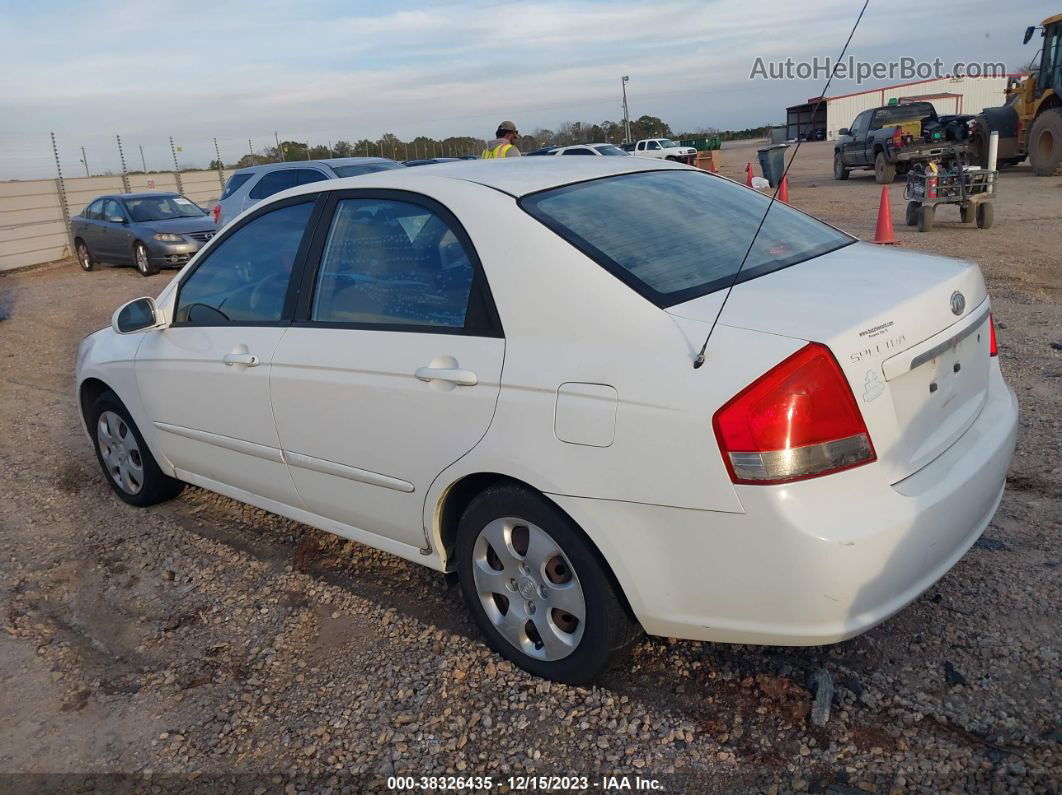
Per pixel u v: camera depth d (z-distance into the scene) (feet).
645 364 7.79
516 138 30.73
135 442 14.88
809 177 86.63
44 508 15.93
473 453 8.98
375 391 9.89
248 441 12.05
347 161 41.70
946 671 8.95
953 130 62.64
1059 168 59.11
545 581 8.98
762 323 7.62
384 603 11.56
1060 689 8.53
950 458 8.38
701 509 7.50
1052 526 11.57
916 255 9.86
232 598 12.09
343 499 11.01
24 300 47.06
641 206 9.89
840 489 7.31
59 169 74.79
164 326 13.38
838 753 8.02
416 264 9.88
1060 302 24.09
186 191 96.22
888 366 7.59
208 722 9.46
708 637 8.07
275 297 11.69
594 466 8.03
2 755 9.19
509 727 8.87
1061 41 57.67
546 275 8.63
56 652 11.07
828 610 7.33
